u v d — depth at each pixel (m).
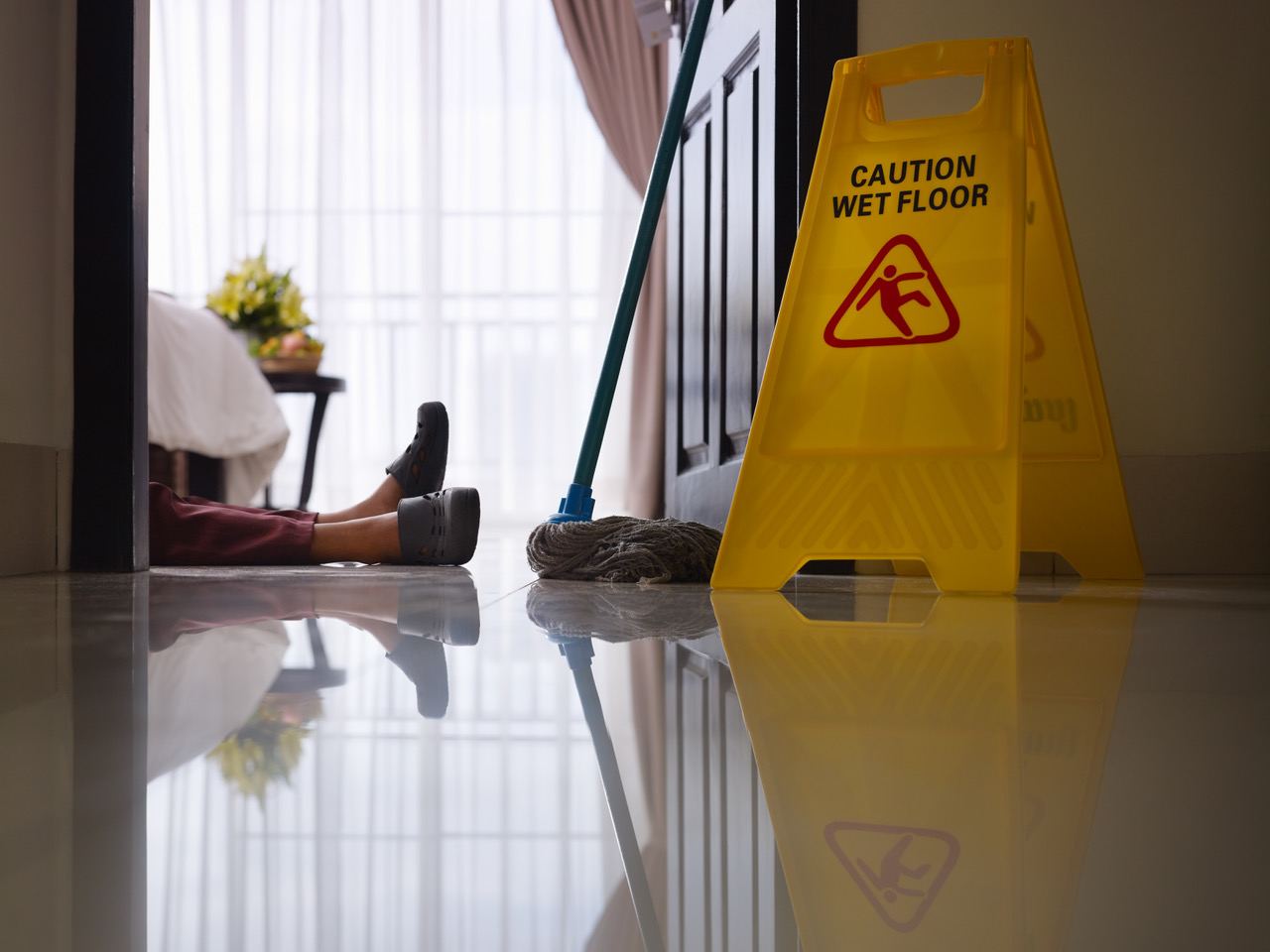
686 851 0.23
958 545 1.10
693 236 2.24
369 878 0.21
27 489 1.45
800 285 1.20
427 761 0.32
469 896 0.20
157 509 1.69
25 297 1.45
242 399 3.21
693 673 0.52
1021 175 1.17
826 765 0.32
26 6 1.46
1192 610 0.91
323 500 5.19
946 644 0.66
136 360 1.53
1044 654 0.61
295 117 5.25
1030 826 0.26
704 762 0.33
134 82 1.55
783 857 0.23
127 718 0.39
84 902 0.19
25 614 0.86
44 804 0.26
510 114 5.23
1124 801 0.28
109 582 1.29
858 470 1.14
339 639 0.68
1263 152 1.65
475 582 1.29
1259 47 1.64
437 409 1.93
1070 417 1.41
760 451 1.17
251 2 5.22
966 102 1.65
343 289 5.23
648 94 5.12
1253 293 1.65
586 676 0.51
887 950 0.18
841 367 1.17
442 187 5.24
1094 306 1.67
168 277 5.21
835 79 1.26
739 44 1.91
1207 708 0.43
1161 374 1.66
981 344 1.14
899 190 1.20
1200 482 1.65
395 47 5.22
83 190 1.54
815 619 0.82
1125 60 1.66
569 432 5.23
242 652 0.61
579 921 0.19
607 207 5.20
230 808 0.26
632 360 5.06
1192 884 0.21
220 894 0.20
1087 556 1.40
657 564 1.28
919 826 0.26
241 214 5.23
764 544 1.16
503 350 5.24
